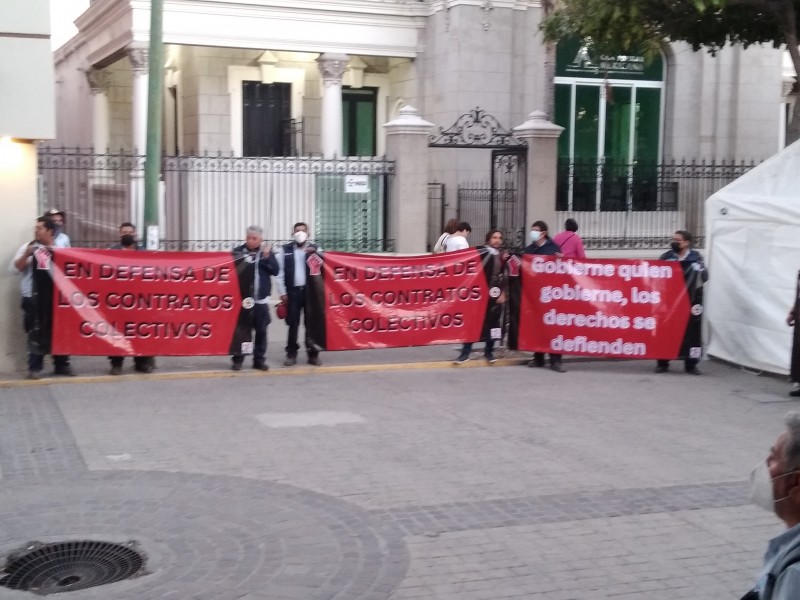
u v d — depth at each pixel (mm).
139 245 13438
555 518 6691
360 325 12242
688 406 10406
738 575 5738
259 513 6695
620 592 5469
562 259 12445
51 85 11133
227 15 18812
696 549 6156
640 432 9172
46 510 6691
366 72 21969
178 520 6531
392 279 12273
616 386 11492
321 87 20609
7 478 7422
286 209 16000
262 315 11703
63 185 15578
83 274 11086
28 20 10938
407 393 10812
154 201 12031
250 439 8648
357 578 5598
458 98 19719
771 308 12125
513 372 12328
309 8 19391
